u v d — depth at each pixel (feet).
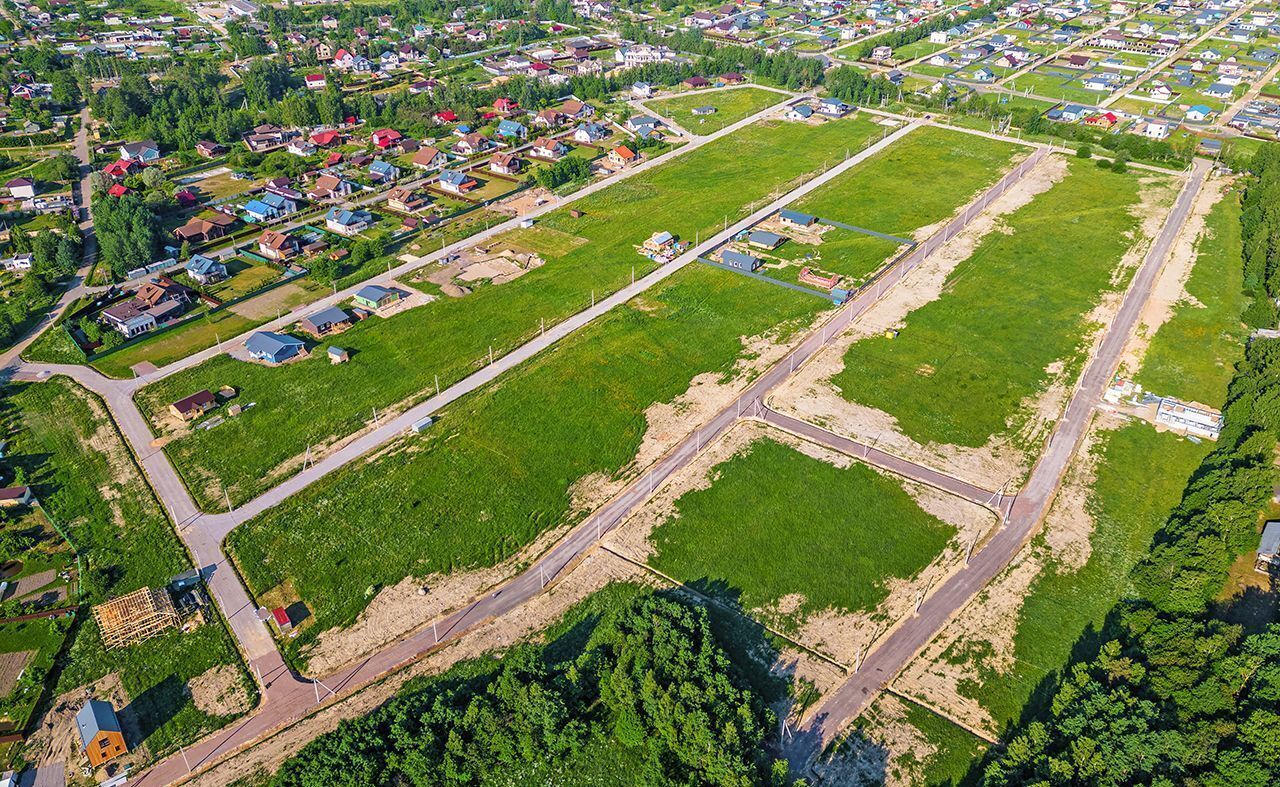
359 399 347.15
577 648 241.14
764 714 214.69
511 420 334.24
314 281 441.27
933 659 237.45
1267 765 185.26
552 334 392.06
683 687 211.61
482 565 269.85
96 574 261.03
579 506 293.43
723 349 380.37
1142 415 334.44
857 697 226.79
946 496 295.48
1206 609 243.81
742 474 305.94
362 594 259.19
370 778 197.98
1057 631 244.42
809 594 258.37
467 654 240.12
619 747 214.48
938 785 205.46
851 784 205.67
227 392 350.02
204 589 261.24
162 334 393.29
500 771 208.95
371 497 296.10
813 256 465.06
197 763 212.23
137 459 314.76
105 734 209.97
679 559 271.08
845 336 388.57
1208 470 295.48
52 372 367.86
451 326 398.21
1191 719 202.08
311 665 237.66
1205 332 387.75
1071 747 197.06
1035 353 374.22
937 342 382.63
